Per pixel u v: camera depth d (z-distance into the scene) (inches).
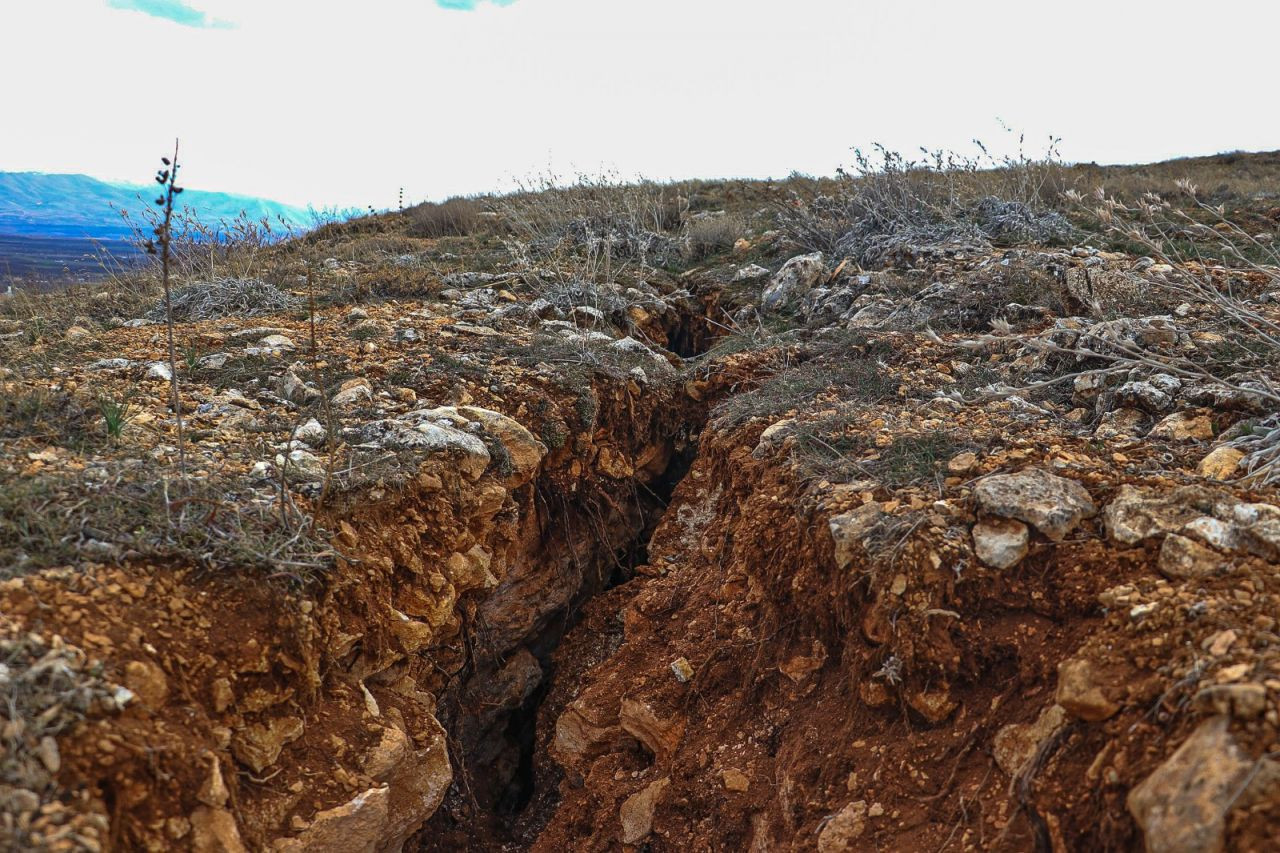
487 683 120.4
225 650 71.2
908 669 77.1
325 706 79.0
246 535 76.7
